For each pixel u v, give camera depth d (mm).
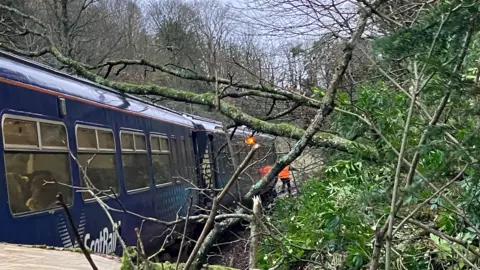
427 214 5699
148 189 10828
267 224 5184
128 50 21672
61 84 7824
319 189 7414
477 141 3346
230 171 16969
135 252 2986
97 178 8438
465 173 3900
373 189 4363
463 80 3322
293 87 9312
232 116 7230
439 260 5211
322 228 5984
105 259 3100
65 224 7258
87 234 7891
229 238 11148
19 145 6430
